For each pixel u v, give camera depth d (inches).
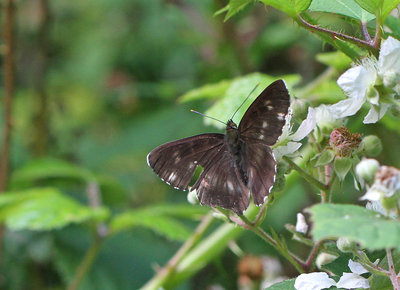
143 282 40.6
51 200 36.9
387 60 27.4
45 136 49.5
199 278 41.4
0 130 49.0
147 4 56.8
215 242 35.7
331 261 28.4
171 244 42.8
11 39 39.1
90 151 51.6
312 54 45.3
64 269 40.3
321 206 25.6
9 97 39.6
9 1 38.9
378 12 27.6
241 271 37.5
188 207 37.9
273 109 28.0
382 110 27.6
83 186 46.3
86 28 61.1
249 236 41.4
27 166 42.3
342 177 28.2
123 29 57.8
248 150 28.3
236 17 44.9
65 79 58.4
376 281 27.5
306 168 28.7
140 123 48.9
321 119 28.6
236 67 45.5
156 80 55.0
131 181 51.2
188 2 49.1
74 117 56.7
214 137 28.7
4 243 43.4
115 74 54.9
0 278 40.8
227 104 32.2
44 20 50.6
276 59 46.3
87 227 40.3
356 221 25.3
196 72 48.0
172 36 54.6
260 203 28.0
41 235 43.6
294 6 27.9
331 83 34.8
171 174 28.7
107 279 40.3
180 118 47.5
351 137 28.2
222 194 28.5
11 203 37.2
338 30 28.5
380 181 26.3
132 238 42.5
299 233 28.7
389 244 24.9
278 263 37.9
